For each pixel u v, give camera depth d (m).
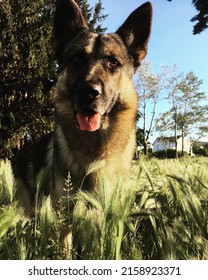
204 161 0.80
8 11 2.55
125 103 0.48
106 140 0.44
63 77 0.49
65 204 0.38
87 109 0.44
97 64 0.47
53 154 0.46
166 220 0.32
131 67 0.53
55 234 0.28
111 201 0.26
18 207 0.33
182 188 0.35
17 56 2.59
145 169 0.43
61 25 0.54
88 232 0.26
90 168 0.36
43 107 2.76
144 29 0.55
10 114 2.54
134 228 0.29
